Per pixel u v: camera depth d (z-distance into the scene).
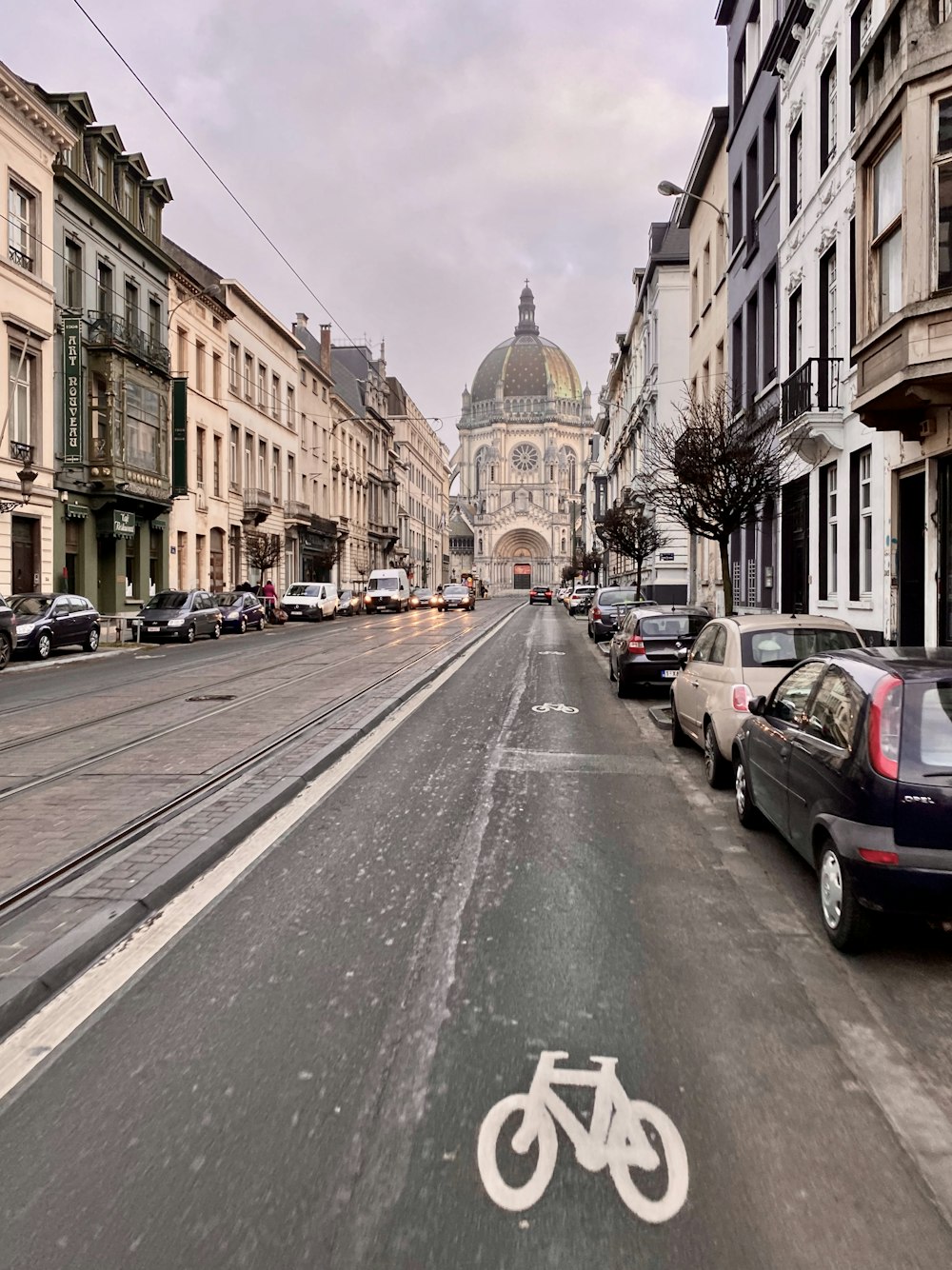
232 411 43.16
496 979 4.09
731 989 4.00
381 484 77.81
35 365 26.05
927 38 9.88
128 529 30.95
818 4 16.02
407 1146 2.85
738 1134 2.93
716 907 5.03
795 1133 2.94
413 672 17.23
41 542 26.06
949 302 9.70
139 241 31.92
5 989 3.76
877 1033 3.62
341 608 49.81
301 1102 3.09
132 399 30.50
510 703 13.47
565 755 9.40
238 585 41.97
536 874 5.57
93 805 7.02
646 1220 2.54
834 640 8.04
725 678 7.96
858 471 14.41
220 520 41.28
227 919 4.79
